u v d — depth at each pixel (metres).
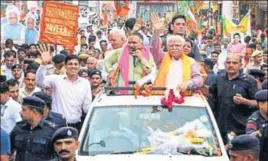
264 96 8.45
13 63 14.07
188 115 8.76
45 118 8.45
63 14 14.30
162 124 8.66
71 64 10.59
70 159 6.66
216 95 10.73
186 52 11.37
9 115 9.97
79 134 8.67
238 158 5.89
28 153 8.08
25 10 26.77
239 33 20.61
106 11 24.11
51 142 7.30
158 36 10.53
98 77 11.93
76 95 10.66
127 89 9.31
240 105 10.48
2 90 9.51
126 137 8.52
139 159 8.07
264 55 17.94
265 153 8.38
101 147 8.40
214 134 8.52
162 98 8.93
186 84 9.18
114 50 10.51
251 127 8.50
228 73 10.55
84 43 19.09
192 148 8.35
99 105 8.92
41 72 10.68
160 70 9.54
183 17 11.18
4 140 6.25
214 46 19.75
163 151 8.36
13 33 19.14
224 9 25.67
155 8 30.81
